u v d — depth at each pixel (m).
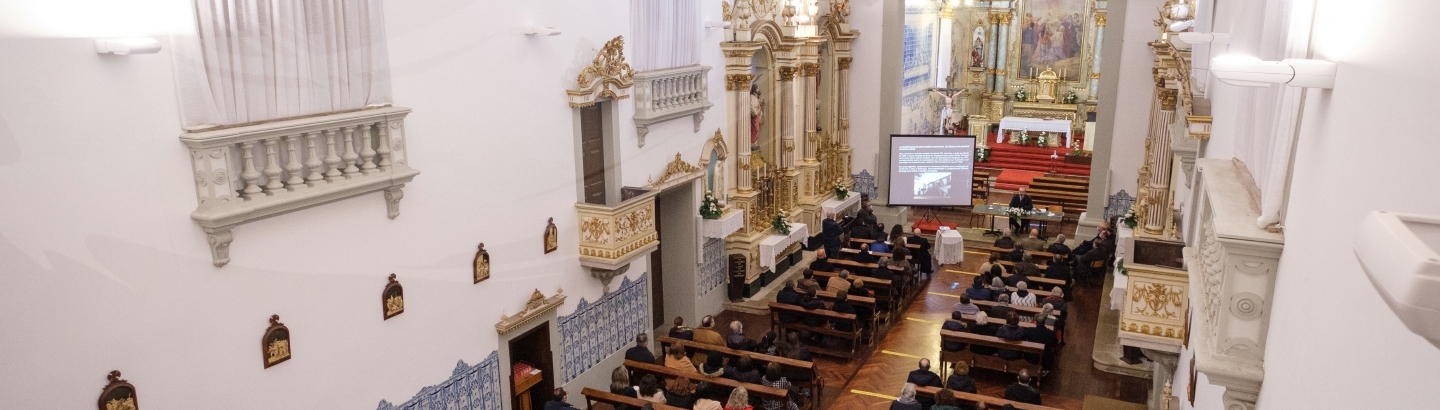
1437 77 2.34
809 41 15.68
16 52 4.82
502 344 9.46
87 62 5.23
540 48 8.59
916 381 10.77
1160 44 13.47
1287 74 3.96
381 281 7.78
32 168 5.00
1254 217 4.92
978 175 23.11
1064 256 16.56
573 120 9.38
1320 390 3.41
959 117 27.00
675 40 10.20
